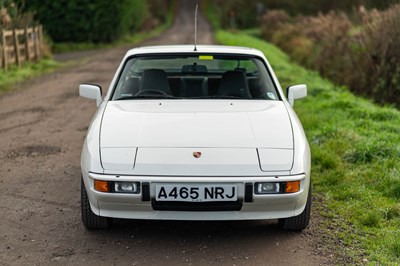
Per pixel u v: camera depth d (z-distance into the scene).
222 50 5.31
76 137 7.72
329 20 18.33
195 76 5.41
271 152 3.80
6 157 6.58
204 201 3.62
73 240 4.06
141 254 3.81
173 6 103.88
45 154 6.73
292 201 3.72
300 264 3.67
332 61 15.36
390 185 5.28
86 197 4.07
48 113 9.67
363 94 11.73
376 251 3.86
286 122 4.24
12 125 8.56
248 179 3.61
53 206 4.83
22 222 4.43
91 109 10.12
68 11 34.50
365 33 11.71
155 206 3.66
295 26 30.11
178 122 4.18
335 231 4.26
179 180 3.58
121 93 4.88
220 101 4.73
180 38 41.59
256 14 58.34
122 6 39.00
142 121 4.20
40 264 3.64
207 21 83.38
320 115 8.68
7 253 3.82
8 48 16.45
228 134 3.99
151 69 5.05
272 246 3.96
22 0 21.94
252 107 4.57
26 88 13.12
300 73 14.87
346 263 3.69
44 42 21.39
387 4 15.51
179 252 3.85
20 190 5.29
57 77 15.61
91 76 15.83
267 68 5.20
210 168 3.65
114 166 3.69
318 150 6.41
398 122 8.17
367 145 6.34
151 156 3.73
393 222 4.43
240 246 3.96
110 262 3.68
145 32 55.41
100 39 37.41
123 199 3.65
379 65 11.23
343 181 5.50
